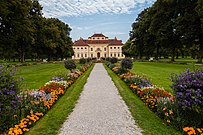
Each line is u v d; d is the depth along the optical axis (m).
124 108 7.74
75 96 9.97
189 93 5.23
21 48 43.72
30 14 45.62
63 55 72.25
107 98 9.57
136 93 10.30
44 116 6.80
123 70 19.41
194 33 32.88
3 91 5.12
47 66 38.38
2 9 26.97
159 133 5.29
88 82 15.33
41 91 8.56
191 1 33.78
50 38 53.78
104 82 15.26
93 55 116.44
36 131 5.49
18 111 5.99
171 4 37.53
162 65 36.28
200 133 4.97
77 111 7.37
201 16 29.02
